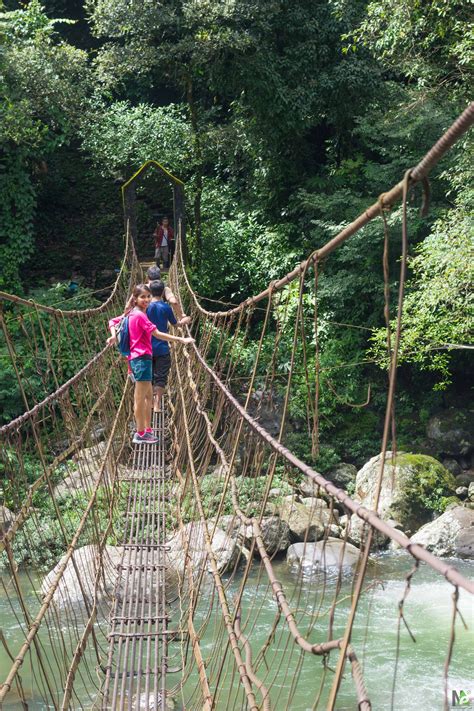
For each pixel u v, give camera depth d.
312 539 9.34
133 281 13.60
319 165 17.09
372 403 14.12
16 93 15.33
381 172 14.66
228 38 14.66
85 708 4.93
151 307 7.88
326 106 15.95
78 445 5.16
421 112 13.76
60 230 19.69
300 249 15.84
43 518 7.57
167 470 7.64
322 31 15.27
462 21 10.92
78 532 4.39
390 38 10.91
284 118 15.71
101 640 6.05
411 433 13.66
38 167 18.77
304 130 16.31
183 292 14.31
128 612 4.83
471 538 9.84
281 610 2.26
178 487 6.90
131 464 7.89
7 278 15.33
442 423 13.28
